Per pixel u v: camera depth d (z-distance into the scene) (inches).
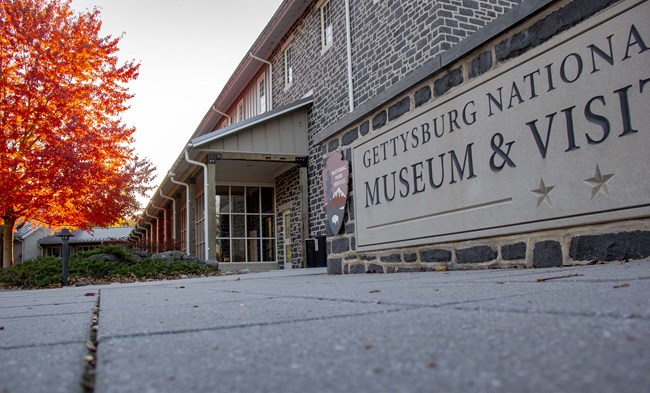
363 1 449.7
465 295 88.7
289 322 70.3
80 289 279.4
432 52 355.9
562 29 150.9
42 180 463.5
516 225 165.2
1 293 284.4
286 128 539.8
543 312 61.0
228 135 510.6
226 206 634.2
